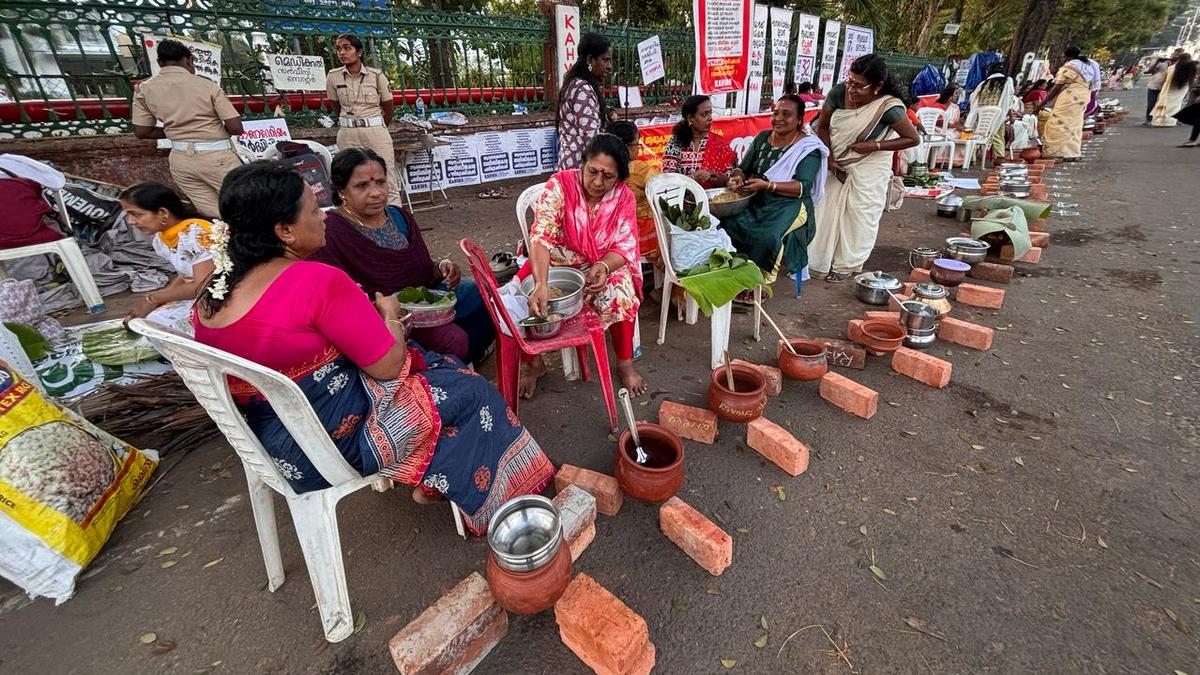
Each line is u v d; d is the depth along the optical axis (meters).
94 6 4.66
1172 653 1.55
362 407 1.57
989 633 1.62
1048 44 32.72
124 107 5.10
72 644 1.65
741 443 2.48
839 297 4.15
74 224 4.38
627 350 2.82
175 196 2.71
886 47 15.01
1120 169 8.97
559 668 1.55
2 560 1.67
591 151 2.36
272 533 1.77
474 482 1.83
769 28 8.52
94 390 2.66
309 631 1.68
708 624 1.67
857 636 1.62
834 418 2.65
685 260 3.18
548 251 2.46
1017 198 5.91
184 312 2.65
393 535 2.03
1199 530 1.97
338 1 6.37
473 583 1.63
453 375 1.84
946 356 3.22
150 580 1.86
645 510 2.11
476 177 7.64
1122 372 3.02
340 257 2.25
